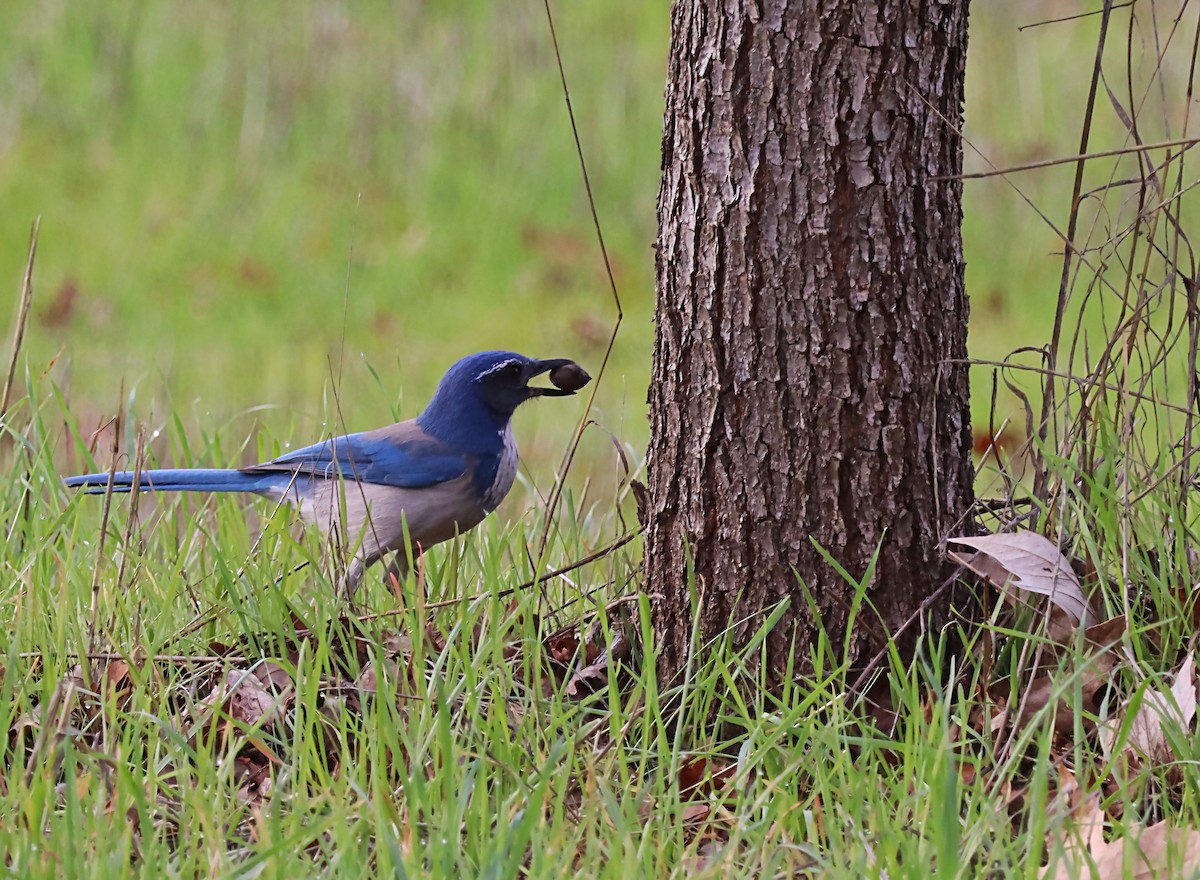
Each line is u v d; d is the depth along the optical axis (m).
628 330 21.89
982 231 23.73
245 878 6.70
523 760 8.03
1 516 10.71
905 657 8.74
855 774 7.50
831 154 8.36
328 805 7.54
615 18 31.08
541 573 9.87
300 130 27.56
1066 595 8.34
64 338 20.94
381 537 11.46
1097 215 10.09
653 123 27.48
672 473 9.02
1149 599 9.03
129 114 27.92
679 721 8.01
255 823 7.50
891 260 8.45
